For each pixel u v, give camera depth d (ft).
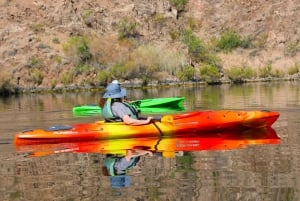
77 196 34.19
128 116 56.29
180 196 33.37
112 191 34.96
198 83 214.07
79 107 95.45
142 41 248.32
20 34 230.27
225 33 273.33
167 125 56.54
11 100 145.38
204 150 48.11
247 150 47.60
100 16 256.93
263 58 255.50
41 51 222.07
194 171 39.65
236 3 290.35
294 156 44.27
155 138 56.03
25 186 37.22
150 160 44.34
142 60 215.72
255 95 128.26
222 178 37.29
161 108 99.96
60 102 126.82
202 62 236.02
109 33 249.96
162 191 34.53
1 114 93.66
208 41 269.85
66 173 40.68
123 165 42.70
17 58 215.92
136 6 269.03
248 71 224.74
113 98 57.11
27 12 246.88
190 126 56.90
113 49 230.68
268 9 283.79
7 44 222.89
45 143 54.80
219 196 33.09
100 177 38.83
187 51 237.86
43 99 145.07
